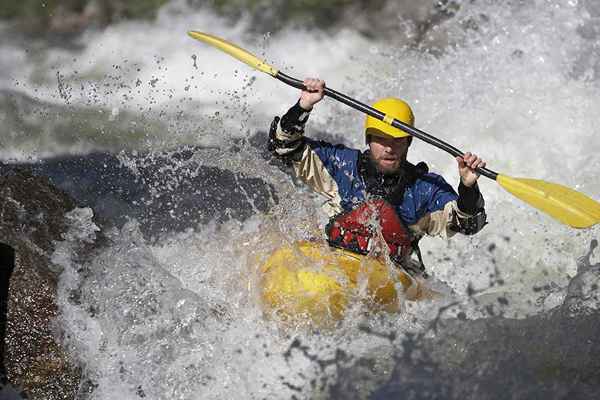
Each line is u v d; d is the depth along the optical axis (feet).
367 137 68.28
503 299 66.13
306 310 62.95
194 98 129.80
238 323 63.00
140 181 88.84
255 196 83.10
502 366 57.77
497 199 94.22
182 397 60.39
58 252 64.69
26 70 148.97
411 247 70.23
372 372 58.44
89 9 167.84
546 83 107.86
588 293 63.21
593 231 80.12
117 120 117.60
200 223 78.59
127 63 151.12
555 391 55.83
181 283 65.41
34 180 70.69
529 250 81.56
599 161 99.81
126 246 67.26
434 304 65.77
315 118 118.42
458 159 65.67
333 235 68.85
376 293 64.69
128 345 61.77
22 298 61.52
